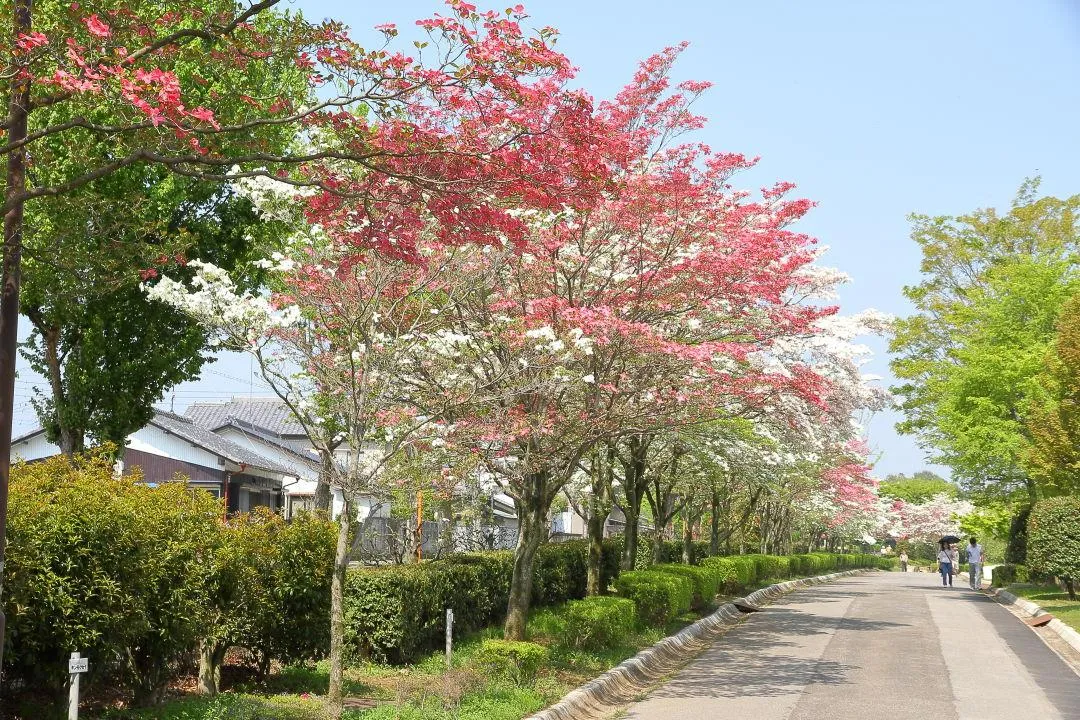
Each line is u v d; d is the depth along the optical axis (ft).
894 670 50.42
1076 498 86.28
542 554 67.56
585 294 49.08
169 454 103.71
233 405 148.05
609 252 49.21
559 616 53.11
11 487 28.19
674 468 83.82
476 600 56.29
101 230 31.42
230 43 29.04
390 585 44.52
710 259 47.01
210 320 33.88
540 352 42.24
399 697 36.01
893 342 123.85
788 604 93.40
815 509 129.90
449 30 26.94
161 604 30.86
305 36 27.96
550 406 46.68
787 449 75.82
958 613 82.43
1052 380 82.58
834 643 62.08
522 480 49.47
